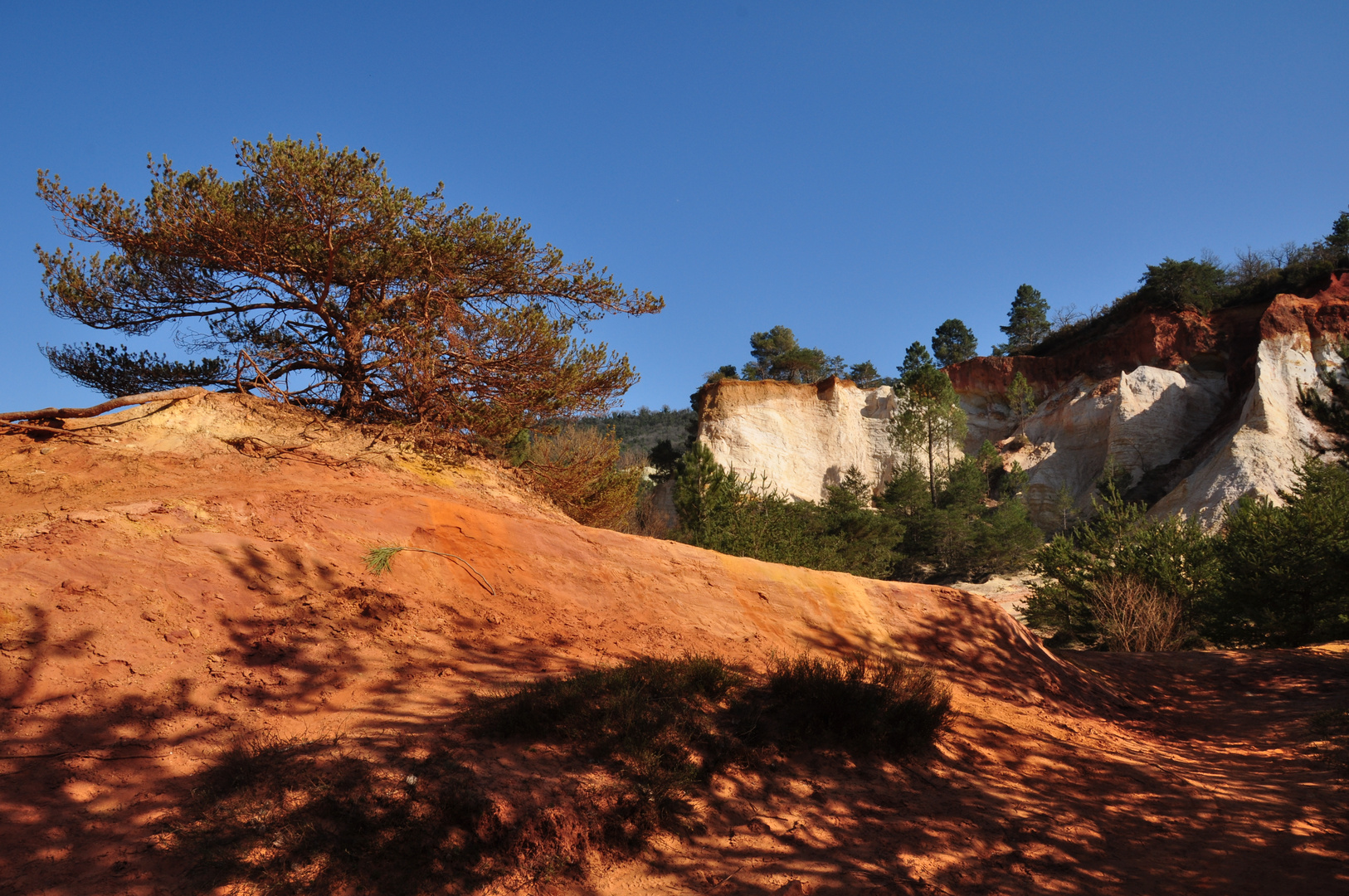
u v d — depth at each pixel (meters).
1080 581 20.61
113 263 10.51
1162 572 19.56
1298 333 50.09
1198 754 7.52
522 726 4.56
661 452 54.66
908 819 4.92
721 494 22.06
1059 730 7.22
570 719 4.65
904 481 52.47
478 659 5.53
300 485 6.99
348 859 3.48
